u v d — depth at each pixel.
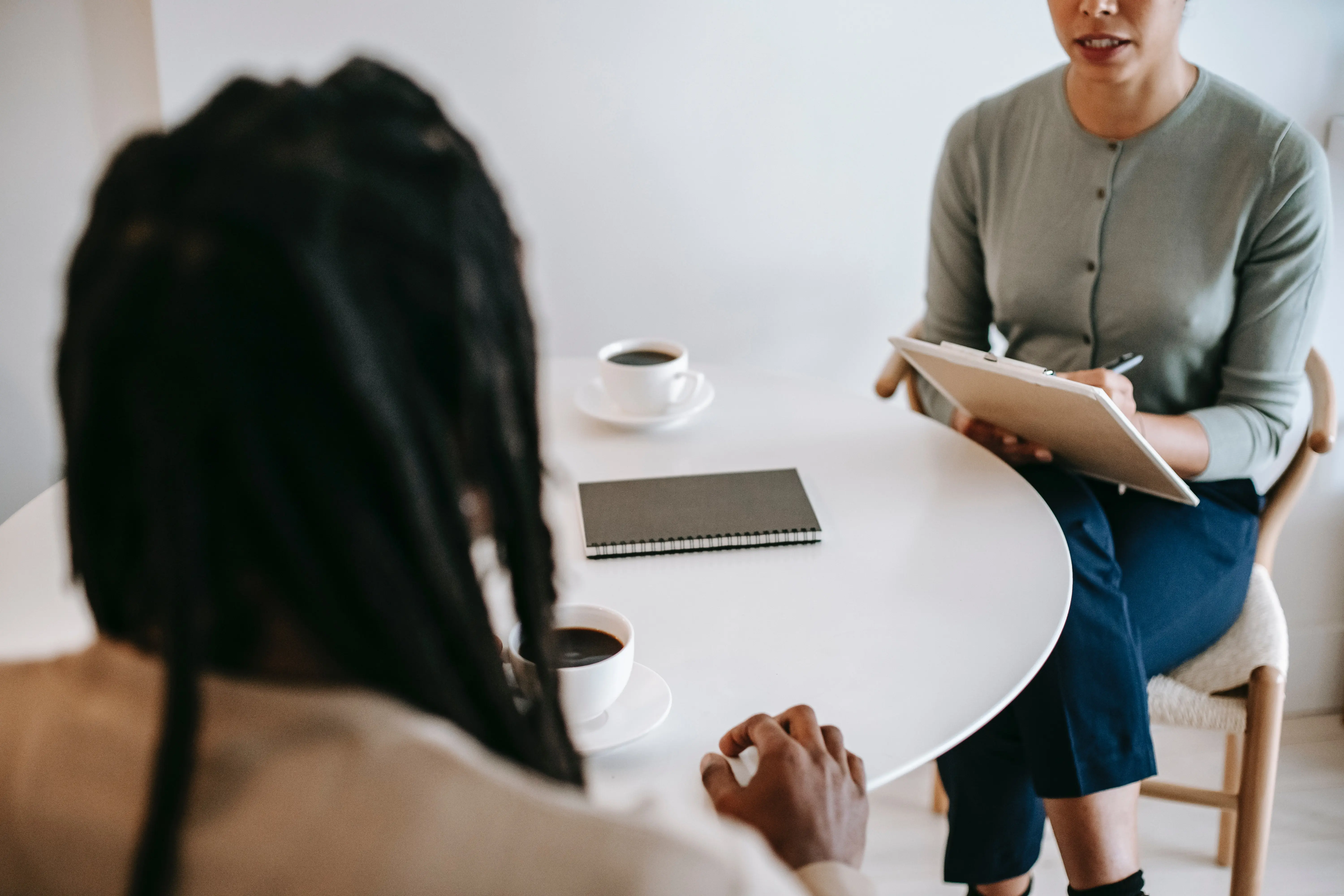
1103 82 1.39
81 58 1.77
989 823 1.36
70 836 0.37
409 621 0.38
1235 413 1.45
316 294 0.33
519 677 0.75
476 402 0.38
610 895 0.36
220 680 0.37
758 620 0.94
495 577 0.94
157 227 0.34
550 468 0.47
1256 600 1.44
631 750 0.77
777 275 2.03
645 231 1.98
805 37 1.87
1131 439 1.14
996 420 1.37
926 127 1.96
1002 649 0.89
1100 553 1.23
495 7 1.80
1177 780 1.95
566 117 1.88
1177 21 1.37
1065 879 1.73
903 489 1.18
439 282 0.36
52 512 1.13
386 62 0.41
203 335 0.33
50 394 1.95
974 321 1.72
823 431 1.33
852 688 0.84
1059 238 1.52
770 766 0.67
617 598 0.97
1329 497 2.03
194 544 0.34
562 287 2.00
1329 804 1.89
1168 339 1.48
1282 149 1.39
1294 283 1.43
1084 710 1.14
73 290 0.36
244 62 1.79
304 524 0.35
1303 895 1.69
